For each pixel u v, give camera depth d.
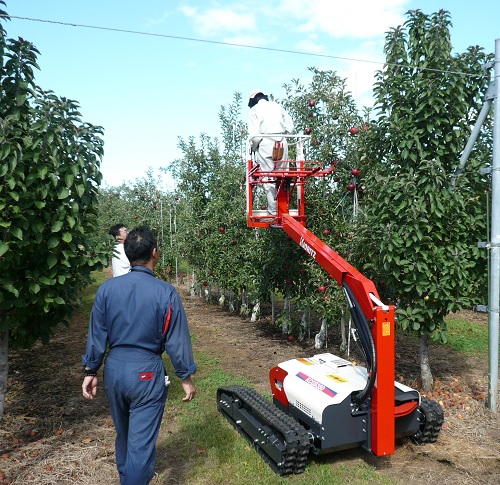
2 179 4.03
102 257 4.69
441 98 5.81
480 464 4.12
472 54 5.93
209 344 8.62
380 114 6.12
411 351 8.19
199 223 12.97
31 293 4.31
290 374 4.79
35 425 4.94
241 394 4.72
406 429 4.30
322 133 7.94
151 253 3.33
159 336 3.11
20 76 4.23
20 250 4.16
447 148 6.04
